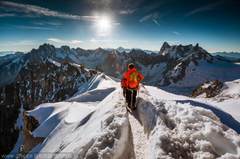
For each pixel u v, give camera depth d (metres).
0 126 144.62
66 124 21.14
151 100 11.18
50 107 49.41
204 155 6.44
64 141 13.93
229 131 7.56
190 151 6.76
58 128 21.67
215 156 6.46
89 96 49.00
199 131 7.37
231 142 6.81
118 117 9.47
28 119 47.31
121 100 12.46
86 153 7.72
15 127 137.12
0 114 169.25
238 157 6.08
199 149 6.74
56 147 15.05
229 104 23.52
